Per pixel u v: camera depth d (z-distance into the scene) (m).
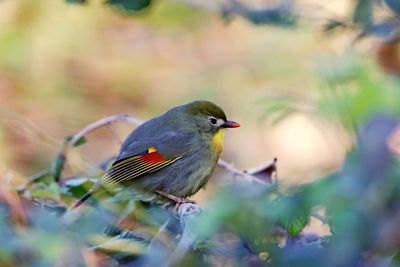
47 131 21.19
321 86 5.29
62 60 22.94
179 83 22.83
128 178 10.44
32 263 4.81
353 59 5.29
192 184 11.17
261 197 4.49
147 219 7.39
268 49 21.94
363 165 4.30
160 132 11.01
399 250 4.93
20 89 21.95
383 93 4.39
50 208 9.02
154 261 6.14
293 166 18.78
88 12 23.73
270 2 12.49
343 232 4.36
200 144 11.17
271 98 6.04
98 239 5.79
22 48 22.56
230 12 12.81
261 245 6.10
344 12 18.09
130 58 23.34
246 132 20.30
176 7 23.16
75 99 22.14
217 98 21.92
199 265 6.24
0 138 16.86
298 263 5.32
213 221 4.50
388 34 10.53
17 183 8.91
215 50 23.27
